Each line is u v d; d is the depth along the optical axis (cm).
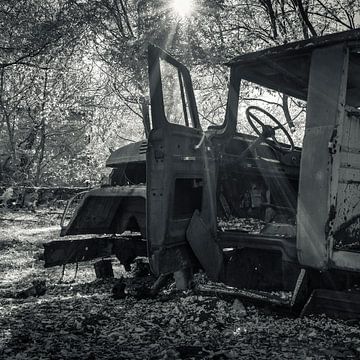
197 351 287
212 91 1149
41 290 459
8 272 594
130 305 400
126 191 442
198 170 407
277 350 290
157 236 374
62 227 506
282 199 542
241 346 296
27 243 839
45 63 1741
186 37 1081
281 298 372
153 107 382
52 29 1361
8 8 1495
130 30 1290
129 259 550
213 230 418
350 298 342
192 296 397
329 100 351
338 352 285
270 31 1137
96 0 1310
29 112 2569
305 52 379
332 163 343
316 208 348
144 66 1143
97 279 535
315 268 349
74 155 2878
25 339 305
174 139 383
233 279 427
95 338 310
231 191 502
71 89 2328
